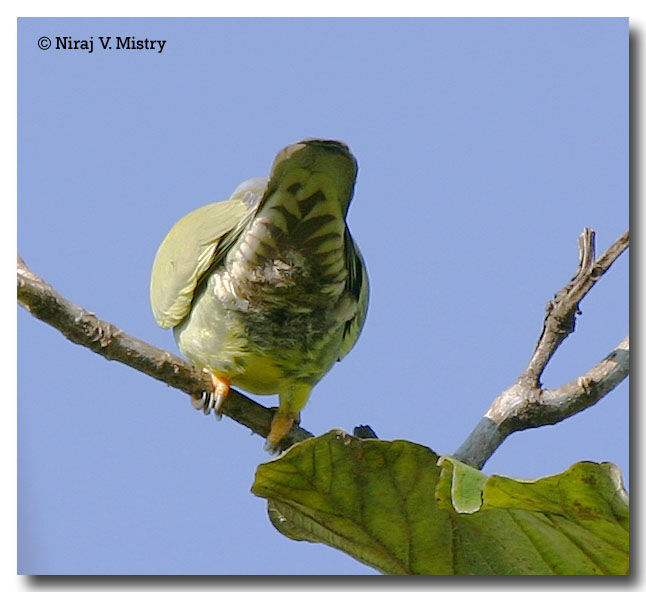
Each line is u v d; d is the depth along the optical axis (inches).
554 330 308.7
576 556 238.1
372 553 259.8
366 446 236.4
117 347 329.4
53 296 307.6
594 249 307.7
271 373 388.5
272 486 248.5
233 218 386.9
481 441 305.3
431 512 247.4
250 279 366.9
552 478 207.2
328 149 311.4
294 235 344.5
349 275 373.7
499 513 239.5
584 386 300.4
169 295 395.5
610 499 209.6
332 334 385.4
